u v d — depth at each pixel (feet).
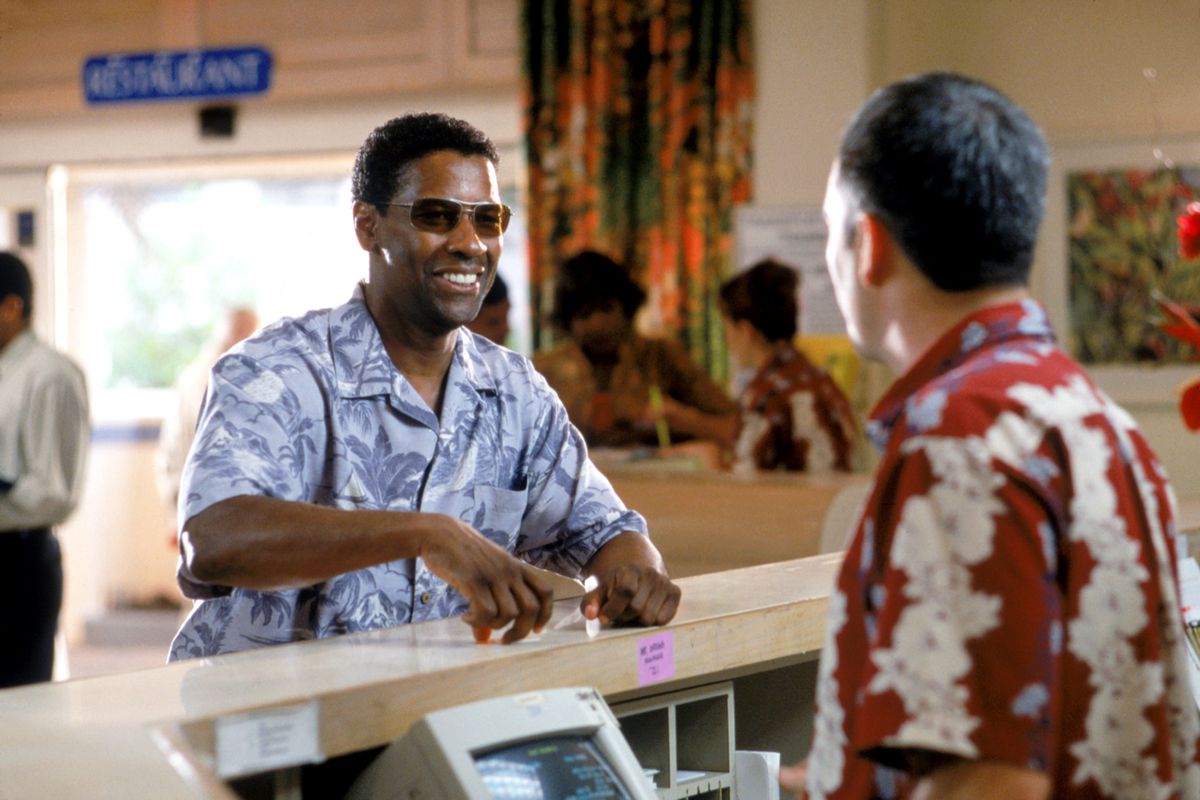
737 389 17.06
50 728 4.28
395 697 4.72
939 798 3.57
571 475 7.26
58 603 15.66
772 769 6.07
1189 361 18.53
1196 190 18.56
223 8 21.49
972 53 19.36
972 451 3.68
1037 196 4.02
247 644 6.37
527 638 5.41
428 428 6.79
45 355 15.56
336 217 24.21
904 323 4.15
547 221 19.80
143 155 22.09
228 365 6.31
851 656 3.92
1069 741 3.78
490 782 4.56
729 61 19.24
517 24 20.27
